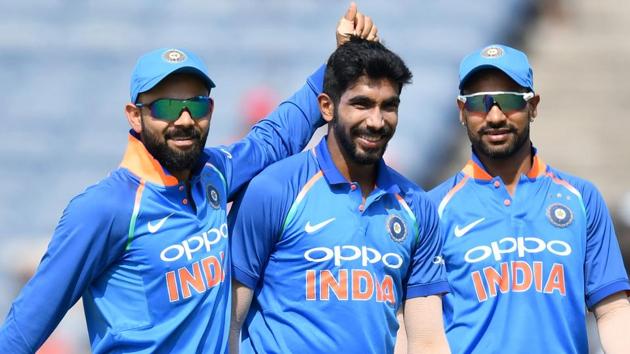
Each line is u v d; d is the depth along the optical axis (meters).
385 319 16.83
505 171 19.38
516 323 18.81
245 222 16.92
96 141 43.81
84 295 16.30
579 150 45.25
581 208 19.19
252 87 43.94
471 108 18.94
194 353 16.05
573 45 48.94
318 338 16.61
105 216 15.69
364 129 16.36
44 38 47.97
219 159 17.14
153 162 16.12
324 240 16.70
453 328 19.03
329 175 16.88
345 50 16.50
